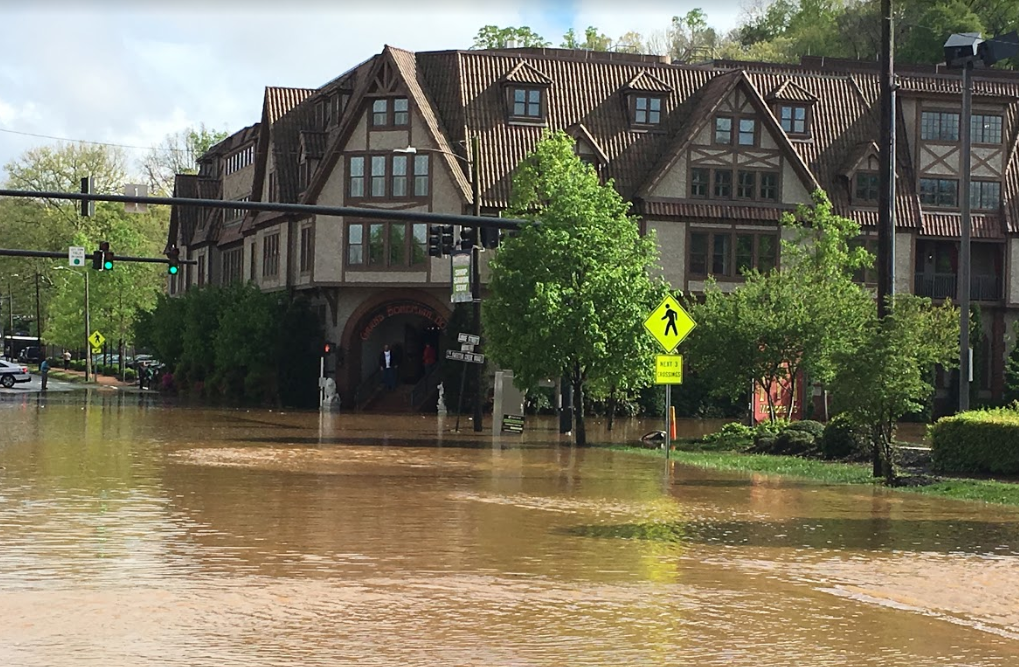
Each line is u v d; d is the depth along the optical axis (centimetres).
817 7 10206
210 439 3447
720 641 1022
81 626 1030
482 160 5616
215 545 1484
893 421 2589
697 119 5728
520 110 5753
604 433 4284
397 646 980
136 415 4638
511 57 5866
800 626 1088
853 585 1298
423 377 5944
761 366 3706
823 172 5909
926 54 7962
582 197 3756
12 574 1264
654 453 3269
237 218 7481
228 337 6038
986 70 6506
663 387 5475
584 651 976
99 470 2417
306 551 1452
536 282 3628
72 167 10781
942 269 6109
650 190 5616
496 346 3747
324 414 5166
